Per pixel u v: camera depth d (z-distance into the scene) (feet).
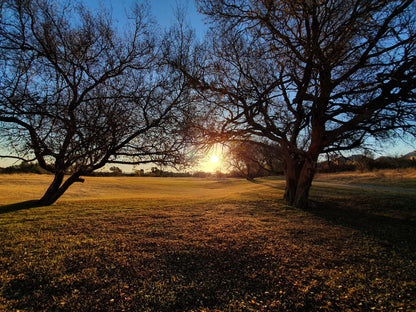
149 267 17.57
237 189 98.12
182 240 23.86
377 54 30.07
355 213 38.58
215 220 33.63
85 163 34.78
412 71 30.50
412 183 73.77
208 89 37.78
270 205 46.52
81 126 29.60
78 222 30.66
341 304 13.39
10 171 74.08
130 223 30.86
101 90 34.83
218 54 37.11
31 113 28.53
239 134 38.04
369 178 95.91
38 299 13.15
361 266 18.53
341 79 33.65
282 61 34.91
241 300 13.69
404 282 15.88
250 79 35.22
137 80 37.37
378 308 12.96
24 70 29.04
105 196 73.97
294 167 47.65
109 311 12.30
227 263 18.66
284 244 23.29
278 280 16.06
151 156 40.19
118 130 32.76
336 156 43.24
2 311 11.90
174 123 38.40
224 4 33.53
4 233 24.89
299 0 28.63
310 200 47.24
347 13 29.19
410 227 30.25
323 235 26.81
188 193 94.79
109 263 17.93
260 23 32.09
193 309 12.73
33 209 39.19
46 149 30.96
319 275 16.80
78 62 33.91
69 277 15.58
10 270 16.31
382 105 32.22
